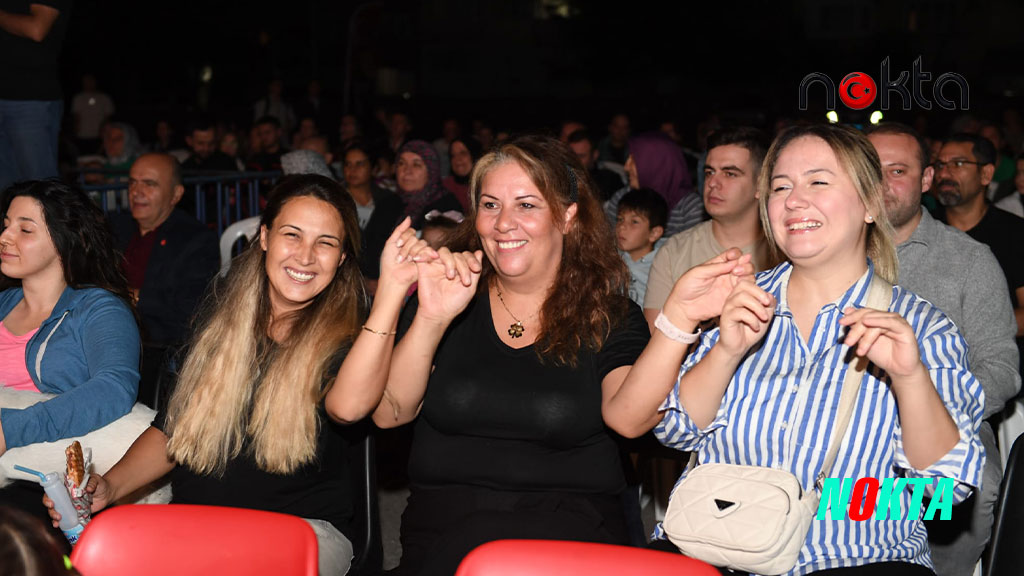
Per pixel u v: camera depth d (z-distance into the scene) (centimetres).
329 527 284
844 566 244
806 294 254
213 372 289
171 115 1927
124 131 1097
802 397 246
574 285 288
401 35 3341
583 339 282
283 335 299
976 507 322
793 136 248
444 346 291
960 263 344
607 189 775
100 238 351
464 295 269
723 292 241
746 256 238
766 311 229
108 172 870
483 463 280
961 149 449
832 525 245
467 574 204
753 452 251
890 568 242
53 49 523
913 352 212
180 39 2841
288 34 3089
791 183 245
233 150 1124
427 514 281
